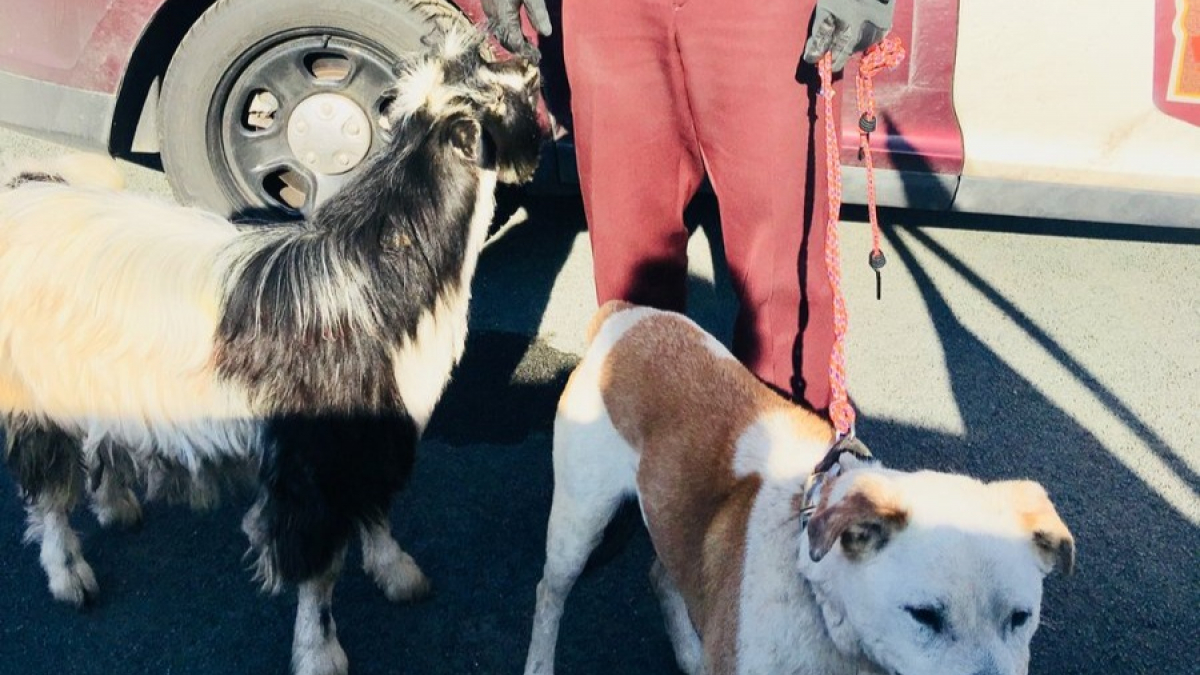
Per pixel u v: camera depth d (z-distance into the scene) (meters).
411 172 2.63
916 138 3.87
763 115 2.54
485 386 3.73
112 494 3.03
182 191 4.02
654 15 2.57
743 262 2.78
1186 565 3.19
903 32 3.71
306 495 2.56
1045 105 3.82
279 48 3.82
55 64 3.87
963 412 3.76
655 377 2.53
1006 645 1.85
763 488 2.27
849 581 1.96
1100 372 3.98
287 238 2.59
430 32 3.58
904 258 4.57
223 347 2.49
